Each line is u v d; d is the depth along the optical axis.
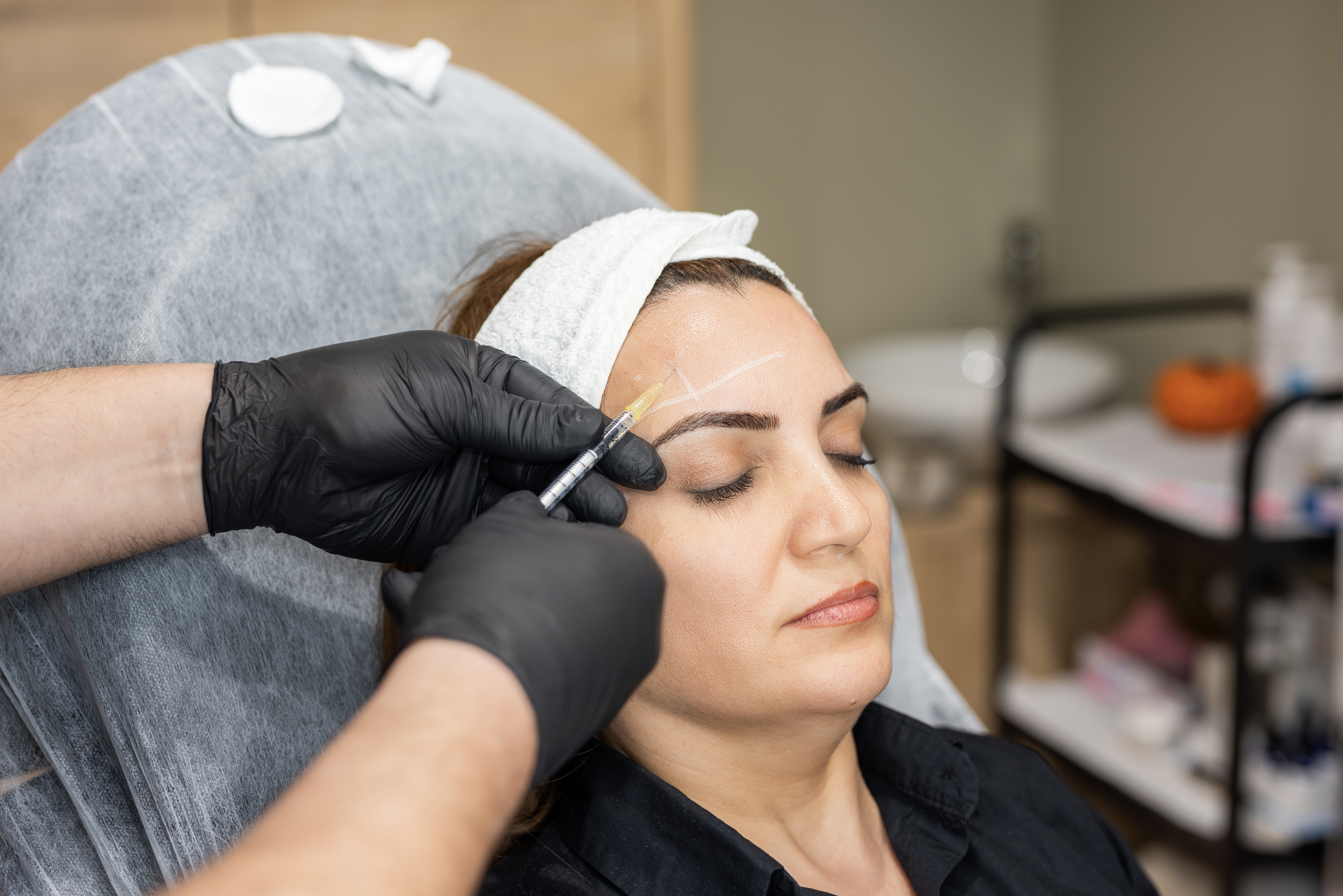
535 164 0.92
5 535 0.60
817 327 0.73
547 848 0.71
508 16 1.74
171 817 0.68
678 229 0.71
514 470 0.63
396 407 0.60
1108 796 1.85
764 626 0.65
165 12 1.61
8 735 0.72
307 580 0.75
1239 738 1.58
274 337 0.77
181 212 0.75
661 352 0.68
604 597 0.48
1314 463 1.59
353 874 0.34
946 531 2.28
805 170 2.84
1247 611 1.55
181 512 0.63
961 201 2.96
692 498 0.66
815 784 0.72
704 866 0.66
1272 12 2.14
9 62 1.59
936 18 2.83
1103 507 1.83
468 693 0.41
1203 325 2.36
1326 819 1.58
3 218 0.75
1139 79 2.54
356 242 0.81
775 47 2.76
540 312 0.70
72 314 0.72
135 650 0.67
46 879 0.72
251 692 0.71
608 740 0.73
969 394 2.26
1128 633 2.09
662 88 1.82
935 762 0.78
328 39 0.90
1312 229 2.09
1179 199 2.45
